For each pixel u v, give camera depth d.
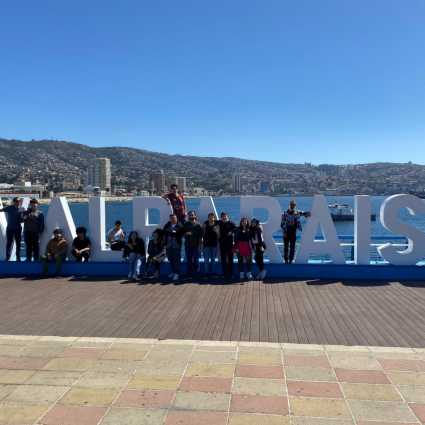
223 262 8.88
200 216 9.58
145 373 4.16
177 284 8.39
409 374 4.07
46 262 9.35
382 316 6.12
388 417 3.32
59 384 3.94
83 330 5.62
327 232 9.09
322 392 3.73
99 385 3.91
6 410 3.49
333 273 8.79
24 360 4.52
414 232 8.73
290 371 4.16
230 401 3.59
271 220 9.25
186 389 3.82
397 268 8.64
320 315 6.19
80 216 77.25
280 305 6.76
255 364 4.34
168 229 8.97
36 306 6.87
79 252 9.52
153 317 6.18
